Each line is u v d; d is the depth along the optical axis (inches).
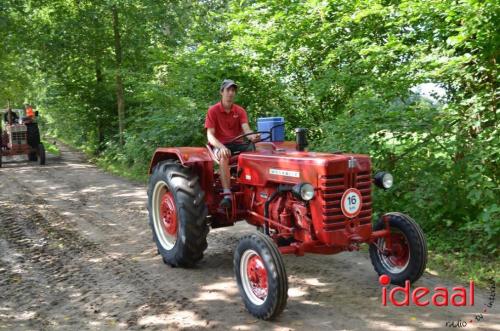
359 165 164.7
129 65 618.8
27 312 166.4
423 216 237.9
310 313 159.2
